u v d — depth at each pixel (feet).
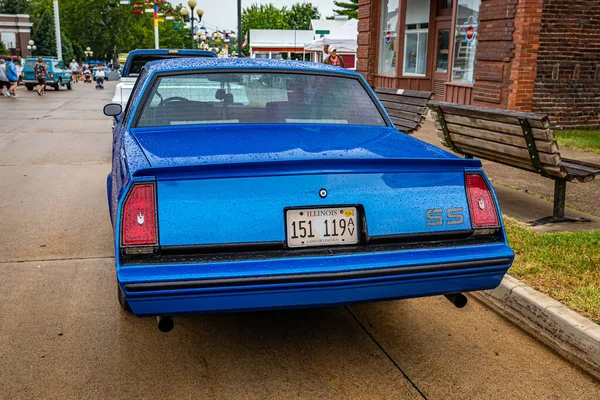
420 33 53.01
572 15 35.60
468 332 11.25
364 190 8.93
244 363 9.98
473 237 9.43
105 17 327.06
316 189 8.74
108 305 12.34
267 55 163.84
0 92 90.38
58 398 8.86
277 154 9.48
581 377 9.63
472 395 9.07
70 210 20.02
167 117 11.69
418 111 24.62
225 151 9.62
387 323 11.64
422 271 8.75
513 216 18.28
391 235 8.98
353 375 9.63
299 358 10.18
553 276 12.62
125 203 8.20
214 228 8.37
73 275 14.02
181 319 11.69
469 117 18.93
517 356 10.32
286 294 8.38
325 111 12.35
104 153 32.27
